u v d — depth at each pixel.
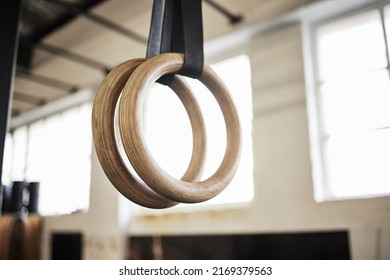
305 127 2.46
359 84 2.42
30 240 4.25
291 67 2.60
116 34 3.82
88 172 4.16
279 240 2.50
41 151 4.95
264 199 2.59
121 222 3.47
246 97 3.01
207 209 2.92
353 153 2.38
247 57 3.04
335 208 2.28
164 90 3.55
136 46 3.58
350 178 2.38
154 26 0.79
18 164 5.29
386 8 2.36
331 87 2.54
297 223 2.42
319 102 2.56
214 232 2.84
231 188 2.94
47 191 4.67
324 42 2.62
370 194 2.28
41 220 4.37
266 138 2.63
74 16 4.38
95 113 0.71
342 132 2.45
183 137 3.32
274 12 2.65
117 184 0.72
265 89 2.69
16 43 1.31
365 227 2.16
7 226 4.15
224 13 2.79
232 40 2.94
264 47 2.76
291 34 2.64
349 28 2.52
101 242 3.59
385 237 2.08
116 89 0.73
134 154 0.66
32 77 4.09
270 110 2.64
